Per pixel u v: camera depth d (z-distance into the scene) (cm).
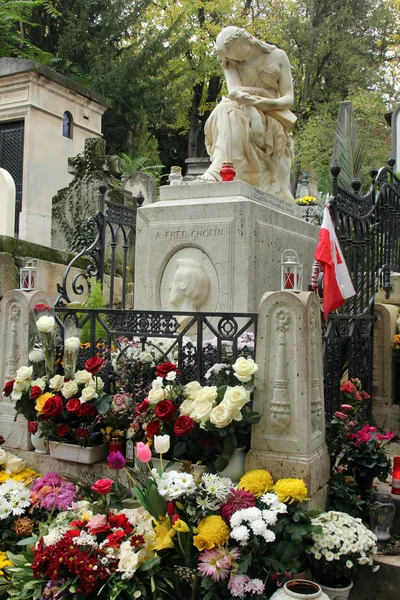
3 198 794
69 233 1076
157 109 2117
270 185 591
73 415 396
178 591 305
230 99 565
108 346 411
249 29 2362
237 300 476
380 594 321
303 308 328
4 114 1291
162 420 338
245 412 326
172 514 294
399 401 578
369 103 1864
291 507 300
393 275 631
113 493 356
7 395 413
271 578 289
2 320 451
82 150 1441
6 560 334
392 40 2505
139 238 527
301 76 2422
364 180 855
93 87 1905
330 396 405
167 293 512
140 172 1131
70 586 287
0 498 365
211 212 491
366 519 362
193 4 2292
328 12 2469
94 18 2053
